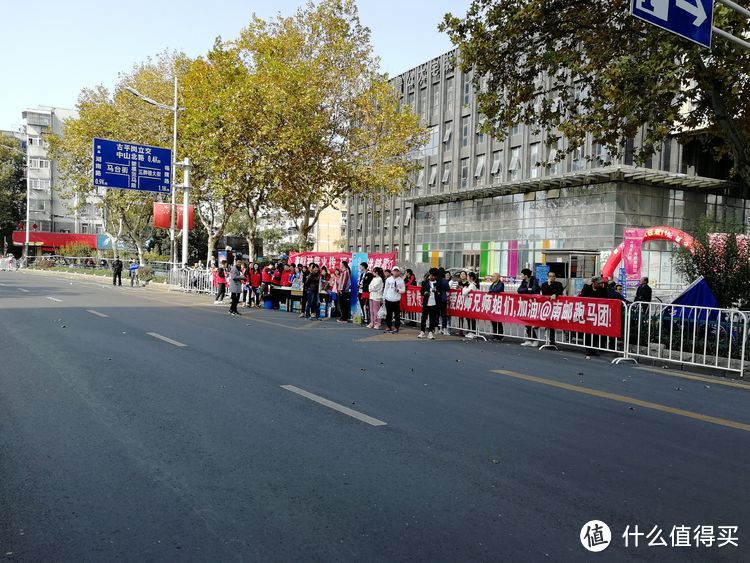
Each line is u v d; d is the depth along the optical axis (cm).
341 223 8594
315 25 2481
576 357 1127
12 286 2542
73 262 5106
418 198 4738
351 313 1753
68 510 368
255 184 2502
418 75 5300
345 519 364
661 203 3544
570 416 639
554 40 1266
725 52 1044
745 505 407
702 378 938
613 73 1092
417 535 344
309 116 2336
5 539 330
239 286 1747
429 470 454
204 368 834
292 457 475
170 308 1792
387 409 639
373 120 2467
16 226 7100
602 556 328
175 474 432
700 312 1010
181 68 3216
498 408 663
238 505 381
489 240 4319
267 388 721
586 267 3183
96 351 937
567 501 402
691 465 487
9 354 894
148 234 5634
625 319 1089
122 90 3378
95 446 490
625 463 486
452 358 1041
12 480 414
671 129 1328
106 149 2606
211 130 2442
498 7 1214
